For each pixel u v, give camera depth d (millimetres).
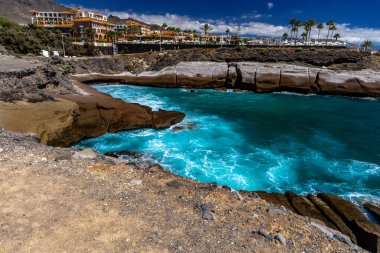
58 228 6840
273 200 13406
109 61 60656
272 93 49094
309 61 53750
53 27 101938
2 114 18484
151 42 78438
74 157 12195
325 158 20719
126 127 25203
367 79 45781
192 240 6742
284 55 55750
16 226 6785
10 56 43000
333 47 66438
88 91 35375
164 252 6246
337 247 7082
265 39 96000
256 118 32094
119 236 6711
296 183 16750
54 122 20469
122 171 11094
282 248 6707
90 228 6934
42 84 28422
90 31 89188
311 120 31844
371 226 11328
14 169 9867
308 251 6707
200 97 44188
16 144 13305
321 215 12273
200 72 52500
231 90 51094
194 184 10750
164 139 23438
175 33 116312
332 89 47188
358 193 15641
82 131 23328
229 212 8328
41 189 8625
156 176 11195
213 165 18703
